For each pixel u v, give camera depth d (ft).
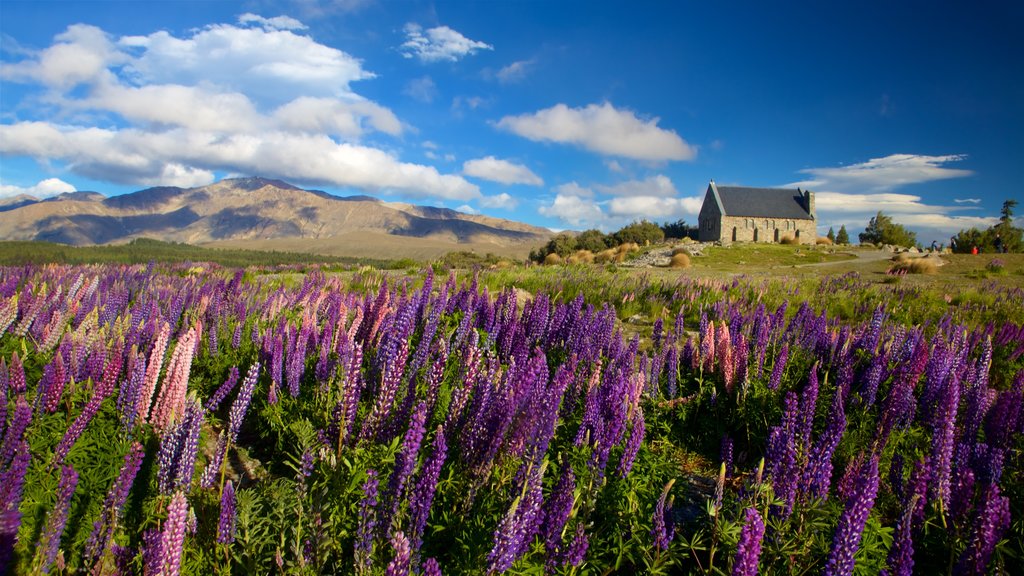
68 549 12.66
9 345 21.79
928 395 23.50
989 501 13.33
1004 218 386.73
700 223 445.78
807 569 13.80
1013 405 19.56
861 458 17.07
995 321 53.78
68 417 16.14
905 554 12.44
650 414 23.89
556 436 19.08
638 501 15.61
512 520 11.27
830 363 28.30
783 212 418.51
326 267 96.68
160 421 15.48
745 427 23.35
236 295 34.24
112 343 19.30
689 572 14.43
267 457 19.63
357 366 16.76
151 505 13.69
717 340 27.32
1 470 12.82
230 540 12.46
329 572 12.75
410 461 12.33
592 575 13.99
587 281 59.72
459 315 30.60
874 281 100.78
